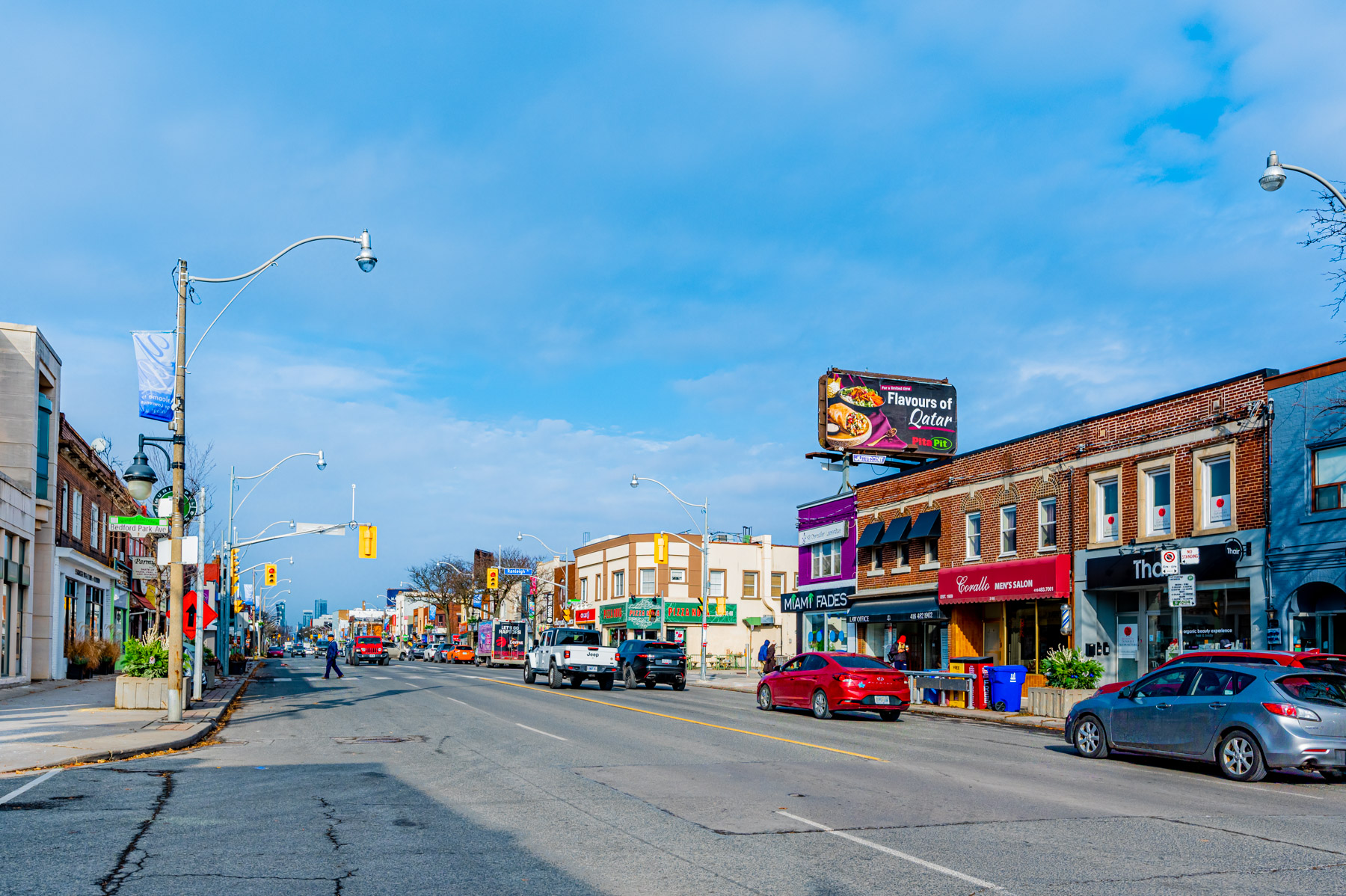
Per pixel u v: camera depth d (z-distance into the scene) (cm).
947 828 965
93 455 3962
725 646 6525
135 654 2241
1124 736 1561
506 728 1923
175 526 1966
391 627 16550
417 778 1262
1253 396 2275
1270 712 1336
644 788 1188
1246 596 2284
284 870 771
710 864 802
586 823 969
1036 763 1535
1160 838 930
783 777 1302
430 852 838
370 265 2058
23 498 3122
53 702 2430
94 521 4194
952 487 3325
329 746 1619
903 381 4009
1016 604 3036
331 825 948
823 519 4200
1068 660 2425
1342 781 1379
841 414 3906
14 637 3119
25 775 1255
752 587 6694
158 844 857
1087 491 2736
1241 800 1184
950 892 723
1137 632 2600
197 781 1227
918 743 1816
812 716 2452
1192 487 2414
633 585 6588
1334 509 2083
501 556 9100
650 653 3819
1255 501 2253
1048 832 951
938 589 3294
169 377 1988
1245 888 748
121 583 4784
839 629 4066
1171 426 2486
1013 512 3061
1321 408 2103
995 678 2659
